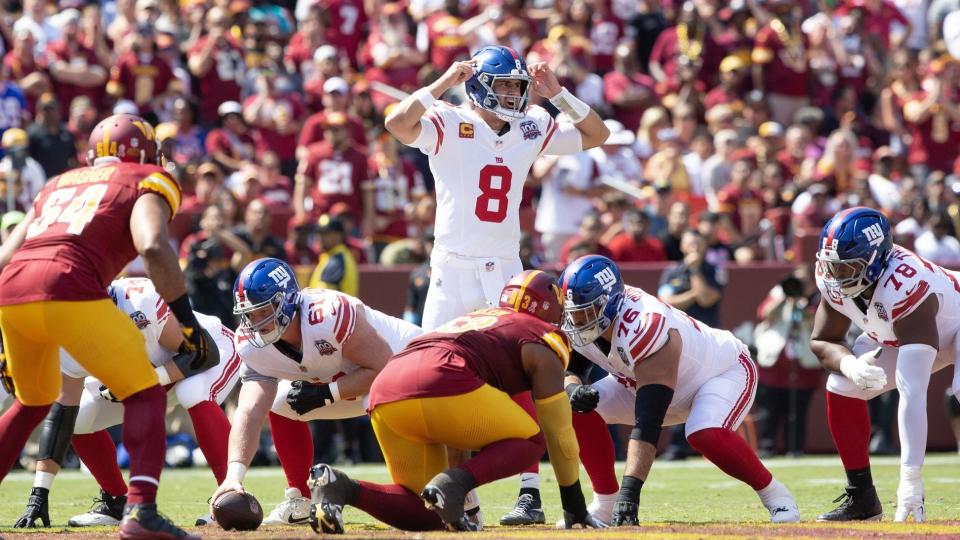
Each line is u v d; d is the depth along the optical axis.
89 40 45.41
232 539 16.88
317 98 46.31
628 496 19.66
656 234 40.28
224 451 21.34
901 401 20.67
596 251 36.84
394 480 18.23
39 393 17.42
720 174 44.25
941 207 42.22
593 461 21.56
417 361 17.69
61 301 15.98
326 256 34.97
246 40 47.88
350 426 35.34
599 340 20.45
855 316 21.20
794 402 36.88
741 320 37.19
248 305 19.55
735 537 16.94
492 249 21.84
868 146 49.50
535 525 21.05
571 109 22.41
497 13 49.03
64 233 16.23
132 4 46.72
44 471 21.75
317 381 20.80
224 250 34.88
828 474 31.98
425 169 43.72
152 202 16.30
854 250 20.34
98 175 16.73
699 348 20.77
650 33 52.84
